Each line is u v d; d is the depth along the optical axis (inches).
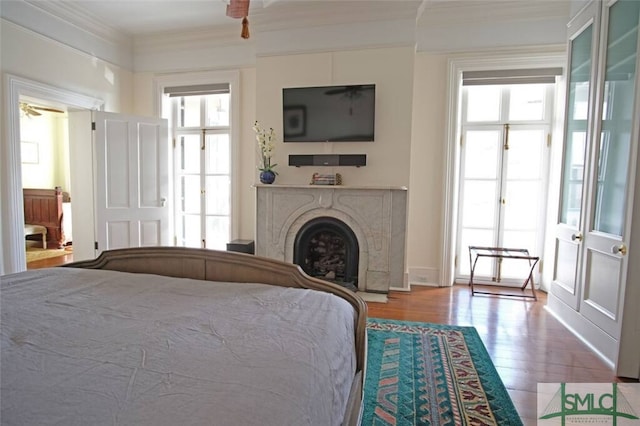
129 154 170.1
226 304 55.7
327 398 36.6
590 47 111.5
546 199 157.6
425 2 145.8
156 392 31.2
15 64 134.0
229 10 84.0
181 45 182.5
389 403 74.6
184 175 192.5
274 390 32.4
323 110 155.6
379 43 150.7
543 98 156.6
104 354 38.4
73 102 156.7
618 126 95.3
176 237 192.1
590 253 104.8
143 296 59.5
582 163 113.1
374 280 153.5
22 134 243.9
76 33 157.8
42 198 236.2
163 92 187.0
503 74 153.3
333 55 155.6
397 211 150.9
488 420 69.7
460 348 100.0
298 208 159.0
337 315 52.7
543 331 113.2
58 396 30.4
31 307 53.3
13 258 135.0
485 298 145.2
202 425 27.2
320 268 169.2
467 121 163.5
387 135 153.1
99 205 163.2
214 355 38.4
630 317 85.5
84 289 62.8
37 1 140.0
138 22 166.9
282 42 160.2
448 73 155.9
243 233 181.9
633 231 84.6
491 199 164.2
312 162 156.5
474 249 152.8
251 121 177.2
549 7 144.9
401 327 114.7
